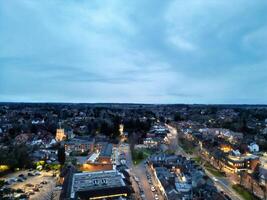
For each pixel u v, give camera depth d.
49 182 178.38
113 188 145.00
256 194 153.38
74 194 137.50
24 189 162.38
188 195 137.25
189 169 185.88
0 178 185.62
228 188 166.88
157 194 151.62
